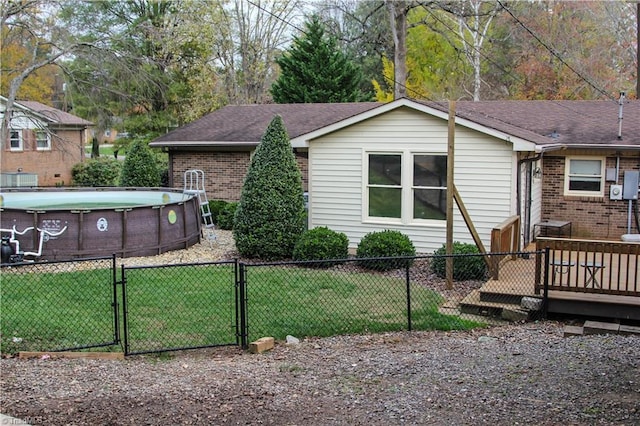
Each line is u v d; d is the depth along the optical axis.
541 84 33.69
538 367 7.36
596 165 16.25
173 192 20.30
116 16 31.34
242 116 23.59
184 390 6.58
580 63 32.59
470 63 33.91
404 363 7.63
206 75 33.28
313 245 13.72
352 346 8.59
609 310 9.86
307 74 32.56
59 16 25.73
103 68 23.27
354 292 11.41
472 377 7.00
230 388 6.67
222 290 11.35
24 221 14.03
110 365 7.63
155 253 15.20
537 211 16.39
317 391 6.57
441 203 14.49
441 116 14.06
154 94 30.81
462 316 10.26
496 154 13.84
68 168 32.88
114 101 31.36
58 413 5.85
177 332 9.06
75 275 12.32
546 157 16.64
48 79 35.03
